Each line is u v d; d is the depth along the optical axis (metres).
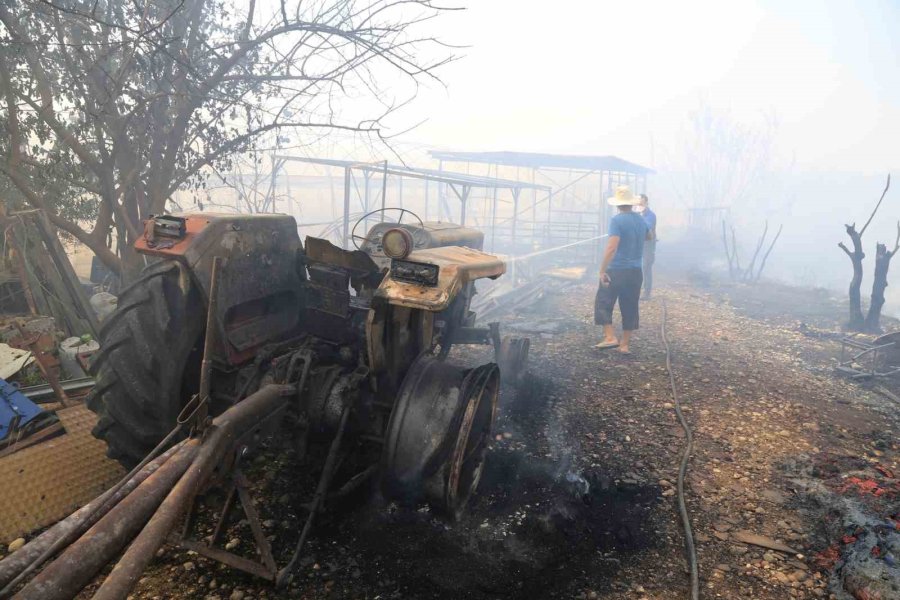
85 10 5.31
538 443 4.01
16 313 5.23
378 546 2.73
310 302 3.34
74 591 1.23
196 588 2.39
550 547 2.83
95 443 3.26
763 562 2.77
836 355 6.81
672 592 2.55
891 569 2.51
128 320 2.68
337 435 2.74
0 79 4.94
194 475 1.70
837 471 3.67
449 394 2.75
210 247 2.71
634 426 4.37
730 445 4.07
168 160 5.80
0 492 2.79
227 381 2.95
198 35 5.79
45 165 5.33
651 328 7.95
